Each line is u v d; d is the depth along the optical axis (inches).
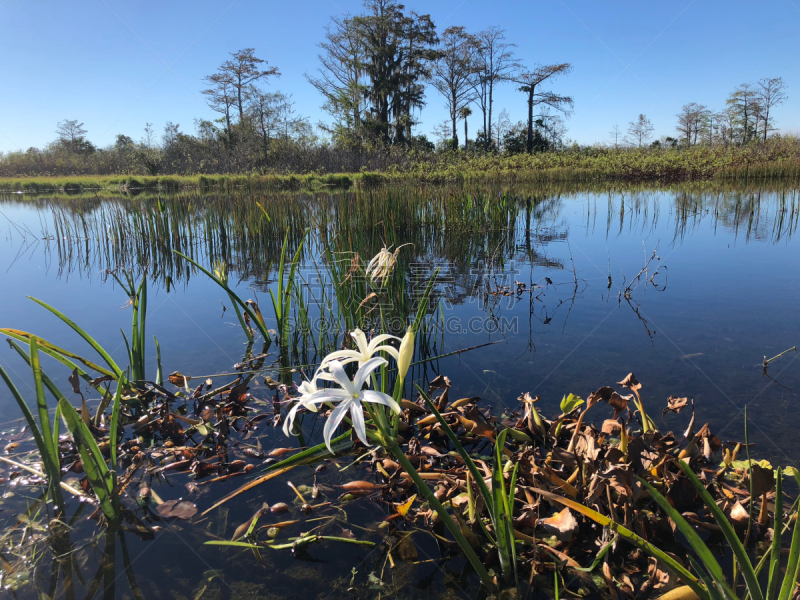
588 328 163.8
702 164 948.6
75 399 122.0
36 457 100.1
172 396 123.3
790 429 98.2
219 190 890.1
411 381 131.3
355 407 50.7
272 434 110.0
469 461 64.3
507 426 99.7
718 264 246.2
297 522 80.7
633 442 75.9
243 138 1509.6
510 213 373.4
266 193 720.3
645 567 68.5
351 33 1376.7
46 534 78.9
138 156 1540.4
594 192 698.2
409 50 1503.4
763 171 871.7
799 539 45.4
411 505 84.1
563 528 67.0
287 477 93.7
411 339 57.9
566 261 272.4
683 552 70.4
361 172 1038.4
